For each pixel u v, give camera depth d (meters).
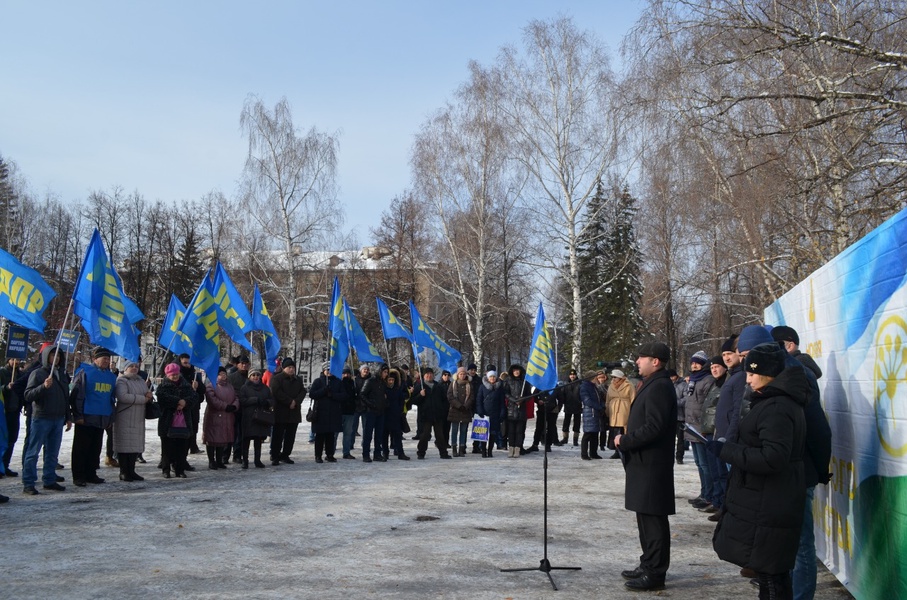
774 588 5.00
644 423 6.51
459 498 11.11
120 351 11.93
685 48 12.10
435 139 35.12
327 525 8.99
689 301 24.47
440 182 34.72
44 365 10.89
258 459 14.43
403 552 7.68
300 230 40.31
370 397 15.90
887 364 5.16
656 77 13.07
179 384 12.86
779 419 4.83
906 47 11.05
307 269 48.50
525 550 7.86
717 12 11.26
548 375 11.17
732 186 16.91
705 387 10.97
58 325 50.12
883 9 10.82
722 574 7.02
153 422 24.81
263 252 42.66
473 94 33.41
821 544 7.00
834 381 6.53
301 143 39.97
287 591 6.20
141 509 9.80
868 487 5.54
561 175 30.78
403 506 10.36
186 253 53.97
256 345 50.78
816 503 7.19
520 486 12.37
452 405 17.39
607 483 12.87
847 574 6.10
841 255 6.29
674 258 24.95
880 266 5.32
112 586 6.29
